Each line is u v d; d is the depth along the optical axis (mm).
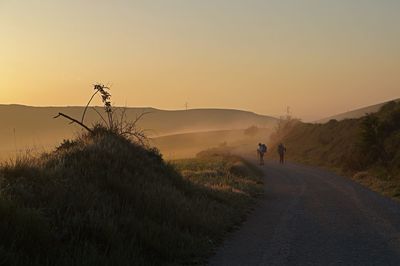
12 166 10250
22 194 8898
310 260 9609
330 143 49594
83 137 15648
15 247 7129
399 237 11758
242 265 9305
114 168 12672
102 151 13469
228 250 10609
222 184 22047
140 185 12641
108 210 9867
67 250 7852
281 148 45500
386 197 19453
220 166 33562
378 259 9641
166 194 12727
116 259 7980
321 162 42938
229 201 16672
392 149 30656
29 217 7805
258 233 12531
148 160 15469
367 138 31844
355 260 9570
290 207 17234
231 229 13023
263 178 29672
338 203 17875
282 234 12312
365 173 28531
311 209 16578
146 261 8508
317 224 13656
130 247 8672
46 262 7199
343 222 13906
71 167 11562
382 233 12258
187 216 11805
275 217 15117
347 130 47500
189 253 9766
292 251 10406
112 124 16984
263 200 19344
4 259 6672
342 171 32969
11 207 7879
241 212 15562
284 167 39719
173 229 10609
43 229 7770
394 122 34188
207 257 9938
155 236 9695
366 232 12406
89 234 8680
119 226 9523
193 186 16672
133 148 15688
